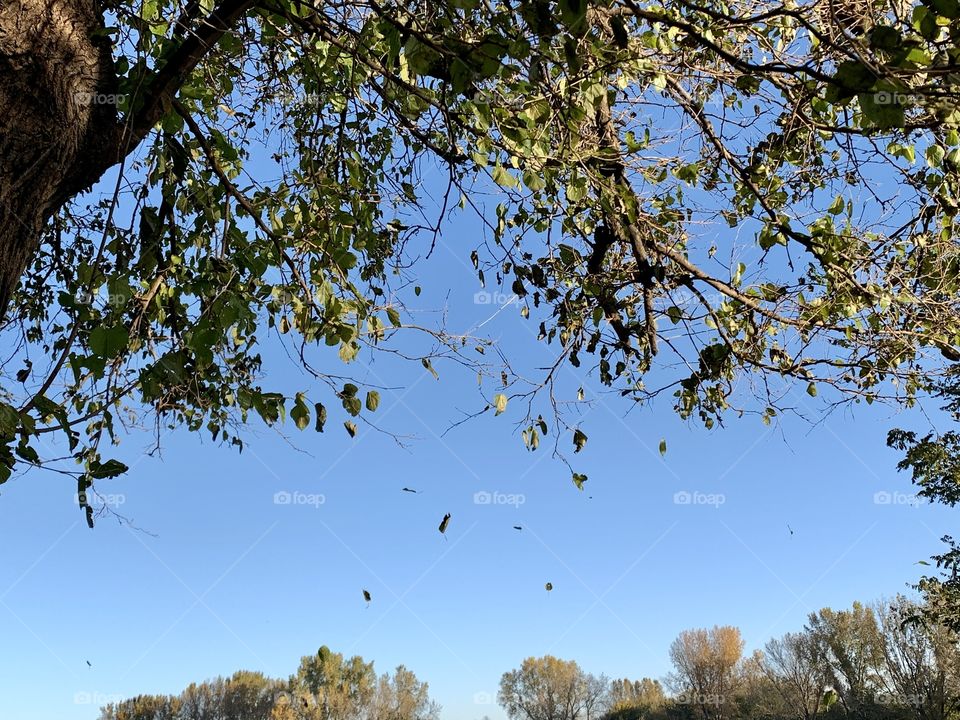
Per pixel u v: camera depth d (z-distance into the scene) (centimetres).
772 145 381
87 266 221
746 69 203
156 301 337
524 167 285
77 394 310
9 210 193
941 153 336
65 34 211
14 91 195
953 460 1186
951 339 371
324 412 265
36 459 223
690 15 315
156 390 259
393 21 223
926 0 172
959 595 1359
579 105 280
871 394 386
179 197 323
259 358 385
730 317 425
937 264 367
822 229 376
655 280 394
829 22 253
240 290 261
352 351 284
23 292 428
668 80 361
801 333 391
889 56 174
